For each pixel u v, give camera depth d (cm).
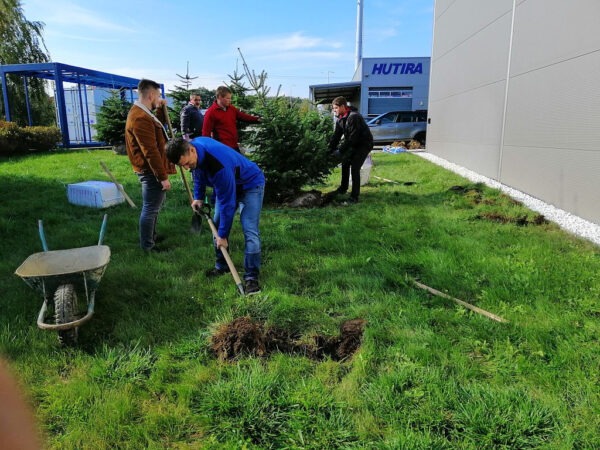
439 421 223
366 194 797
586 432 213
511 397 236
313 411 234
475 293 372
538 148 720
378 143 1944
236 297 362
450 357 277
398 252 470
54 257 329
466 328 309
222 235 361
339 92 3409
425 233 540
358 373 261
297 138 694
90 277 302
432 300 357
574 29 606
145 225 471
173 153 317
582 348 279
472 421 220
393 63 2934
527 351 282
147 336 304
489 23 941
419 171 1065
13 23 2322
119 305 349
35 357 277
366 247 487
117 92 1700
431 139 1527
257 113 693
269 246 497
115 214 651
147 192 465
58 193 782
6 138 1428
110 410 232
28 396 242
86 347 295
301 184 731
